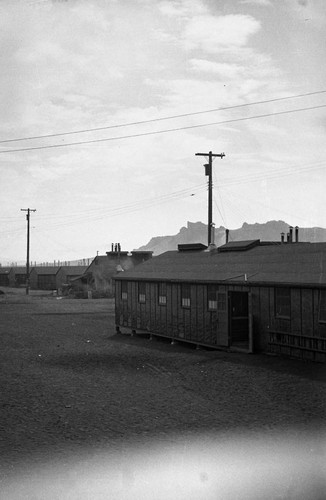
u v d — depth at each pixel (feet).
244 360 64.85
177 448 31.65
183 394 47.21
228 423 37.14
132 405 43.29
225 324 73.36
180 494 24.88
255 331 69.77
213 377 54.85
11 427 37.04
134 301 98.43
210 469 27.99
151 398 45.80
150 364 64.85
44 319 132.26
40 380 55.06
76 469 28.40
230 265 81.20
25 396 47.26
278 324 65.82
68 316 141.18
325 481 25.84
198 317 79.77
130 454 30.71
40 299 231.71
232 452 30.68
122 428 36.40
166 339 92.38
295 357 62.85
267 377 53.26
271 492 24.85
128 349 79.36
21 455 30.83
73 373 59.06
